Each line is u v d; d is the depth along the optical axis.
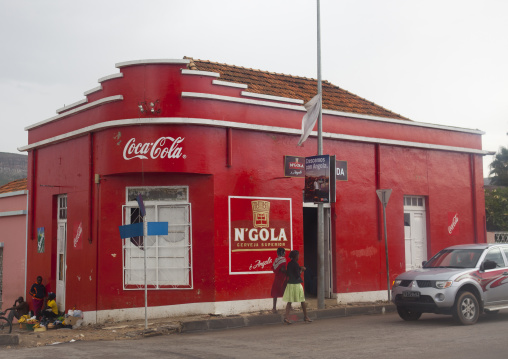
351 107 19.73
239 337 11.45
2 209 20.45
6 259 19.84
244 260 14.86
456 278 12.35
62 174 16.55
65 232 16.64
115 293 14.33
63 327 15.19
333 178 14.90
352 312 15.30
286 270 14.09
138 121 14.09
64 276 16.55
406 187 18.61
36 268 17.88
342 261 16.88
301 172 16.28
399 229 18.30
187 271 14.34
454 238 19.69
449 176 19.88
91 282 14.64
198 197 14.51
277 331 12.25
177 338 11.62
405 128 18.80
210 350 9.79
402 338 10.62
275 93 18.08
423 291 12.41
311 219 19.17
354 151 17.55
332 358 8.73
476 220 20.33
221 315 14.20
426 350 9.27
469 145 20.56
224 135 14.84
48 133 17.45
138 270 14.40
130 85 14.42
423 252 19.12
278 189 15.77
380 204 17.91
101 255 14.44
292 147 16.17
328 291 16.89
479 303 12.70
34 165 18.28
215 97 14.53
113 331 12.66
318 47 15.80
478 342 9.98
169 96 14.26
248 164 15.23
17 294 19.08
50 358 9.40
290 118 16.17
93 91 15.41
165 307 14.23
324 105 18.64
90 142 15.09
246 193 15.09
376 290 17.48
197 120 14.23
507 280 13.14
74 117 16.12
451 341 10.15
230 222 14.72
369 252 17.50
